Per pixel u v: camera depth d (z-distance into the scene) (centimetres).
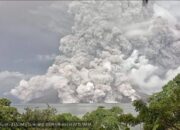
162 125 5034
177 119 5009
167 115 4853
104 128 9112
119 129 8725
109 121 8981
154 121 4906
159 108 4816
